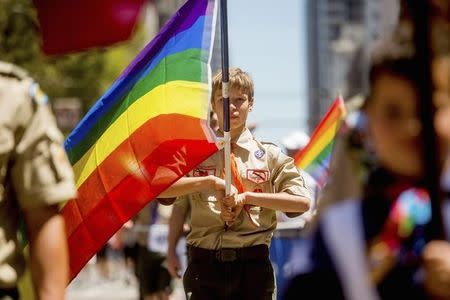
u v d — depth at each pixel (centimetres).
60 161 605
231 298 1038
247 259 1036
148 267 1745
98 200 994
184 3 1012
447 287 513
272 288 1047
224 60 1017
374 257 525
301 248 535
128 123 1002
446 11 530
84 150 1010
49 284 604
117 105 1009
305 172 1355
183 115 990
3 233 603
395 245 527
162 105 997
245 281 1035
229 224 1032
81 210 991
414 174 531
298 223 1405
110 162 998
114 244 2045
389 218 529
